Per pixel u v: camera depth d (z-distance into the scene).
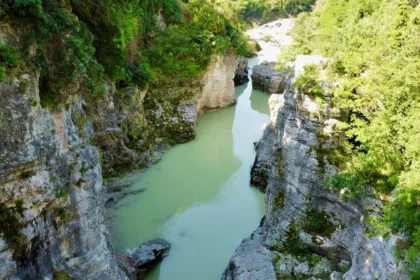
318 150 17.50
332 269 16.70
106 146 26.73
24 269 11.74
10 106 10.59
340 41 24.25
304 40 43.38
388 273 12.39
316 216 17.75
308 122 17.66
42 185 11.67
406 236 12.37
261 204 26.36
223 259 21.03
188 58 36.59
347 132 16.38
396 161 14.12
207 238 22.67
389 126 13.83
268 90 50.69
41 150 11.62
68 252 13.49
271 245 18.67
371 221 13.78
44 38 11.66
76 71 12.89
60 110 12.89
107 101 25.92
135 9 32.16
